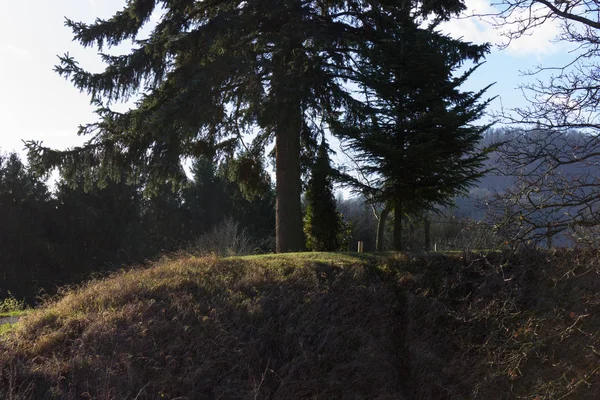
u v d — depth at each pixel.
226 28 15.04
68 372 8.09
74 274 33.59
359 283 10.89
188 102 14.49
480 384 8.60
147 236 38.84
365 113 15.03
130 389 8.00
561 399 8.04
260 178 19.55
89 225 35.09
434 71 14.30
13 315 11.35
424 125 14.07
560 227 7.28
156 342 8.98
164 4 16.22
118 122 15.38
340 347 9.49
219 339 9.19
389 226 20.44
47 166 15.72
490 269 10.51
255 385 8.45
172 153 16.19
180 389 8.26
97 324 9.11
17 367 7.97
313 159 18.61
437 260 11.45
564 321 9.15
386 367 9.16
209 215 39.44
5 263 31.38
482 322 9.73
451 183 14.16
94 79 15.47
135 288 10.51
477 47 15.48
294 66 15.93
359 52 16.38
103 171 16.58
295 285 10.78
